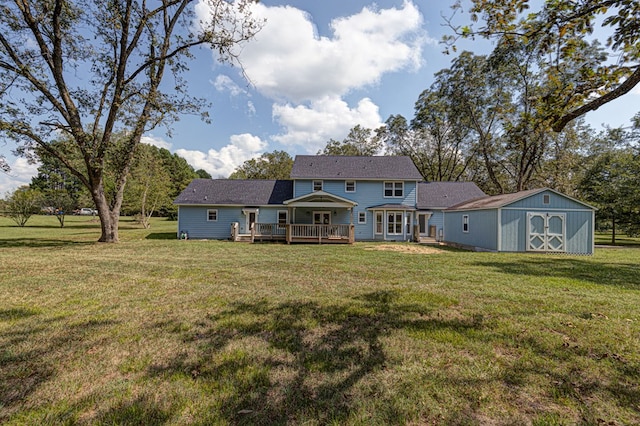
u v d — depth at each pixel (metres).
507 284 6.28
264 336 3.56
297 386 2.51
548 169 25.47
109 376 2.67
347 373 2.72
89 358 3.00
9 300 5.02
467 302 4.94
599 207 19.02
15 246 12.83
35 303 4.86
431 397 2.36
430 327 3.83
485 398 2.35
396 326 3.88
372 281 6.54
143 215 29.08
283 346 3.28
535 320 4.08
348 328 3.81
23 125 12.21
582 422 2.08
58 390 2.46
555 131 3.97
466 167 32.72
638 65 3.24
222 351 3.15
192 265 8.47
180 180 56.59
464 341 3.40
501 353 3.12
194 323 3.97
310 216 20.69
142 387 2.50
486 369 2.79
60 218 28.03
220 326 3.87
